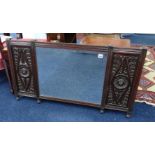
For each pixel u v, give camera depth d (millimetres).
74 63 1957
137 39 4543
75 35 2799
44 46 1937
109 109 2199
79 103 2178
